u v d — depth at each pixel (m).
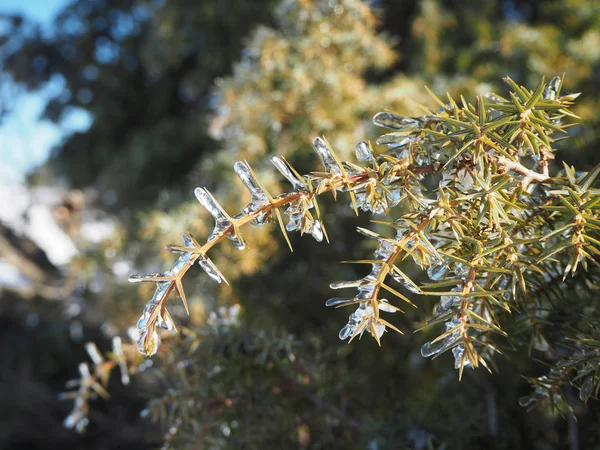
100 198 1.30
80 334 1.30
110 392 1.41
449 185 0.20
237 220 0.18
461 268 0.19
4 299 1.10
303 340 0.39
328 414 0.37
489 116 0.21
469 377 0.39
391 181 0.19
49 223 1.23
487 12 0.97
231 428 0.34
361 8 0.54
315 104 0.54
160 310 0.17
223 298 0.54
